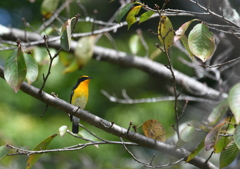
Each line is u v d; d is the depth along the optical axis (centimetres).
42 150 668
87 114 705
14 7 1728
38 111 1526
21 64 570
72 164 1379
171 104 1462
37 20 1642
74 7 1533
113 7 1741
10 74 566
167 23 627
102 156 1430
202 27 595
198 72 1129
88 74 1582
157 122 717
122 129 711
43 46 1106
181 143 642
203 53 589
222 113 607
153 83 1586
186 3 1476
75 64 1077
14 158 1262
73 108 695
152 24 1705
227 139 604
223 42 1047
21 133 1380
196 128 624
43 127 1440
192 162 719
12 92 1503
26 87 654
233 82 1150
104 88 1580
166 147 713
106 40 1602
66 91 1512
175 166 1151
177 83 1177
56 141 1411
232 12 891
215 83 1642
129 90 1588
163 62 1559
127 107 1521
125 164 1359
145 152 1409
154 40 1630
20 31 1195
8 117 1415
